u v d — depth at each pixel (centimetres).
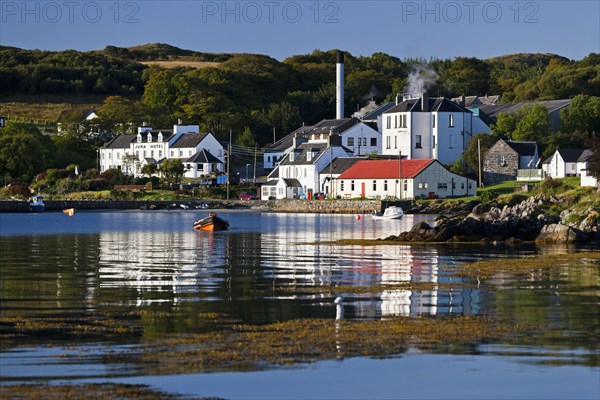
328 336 6078
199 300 7706
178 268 10388
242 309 7212
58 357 5506
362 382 5081
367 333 6172
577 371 5284
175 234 17400
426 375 5209
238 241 15175
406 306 7312
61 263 11019
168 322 6606
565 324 6475
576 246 13362
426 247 13338
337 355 5588
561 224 14338
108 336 6088
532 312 6981
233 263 11000
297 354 5600
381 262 10981
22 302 7575
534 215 17775
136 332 6228
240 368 5300
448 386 5034
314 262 11075
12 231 18588
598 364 5416
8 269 10244
